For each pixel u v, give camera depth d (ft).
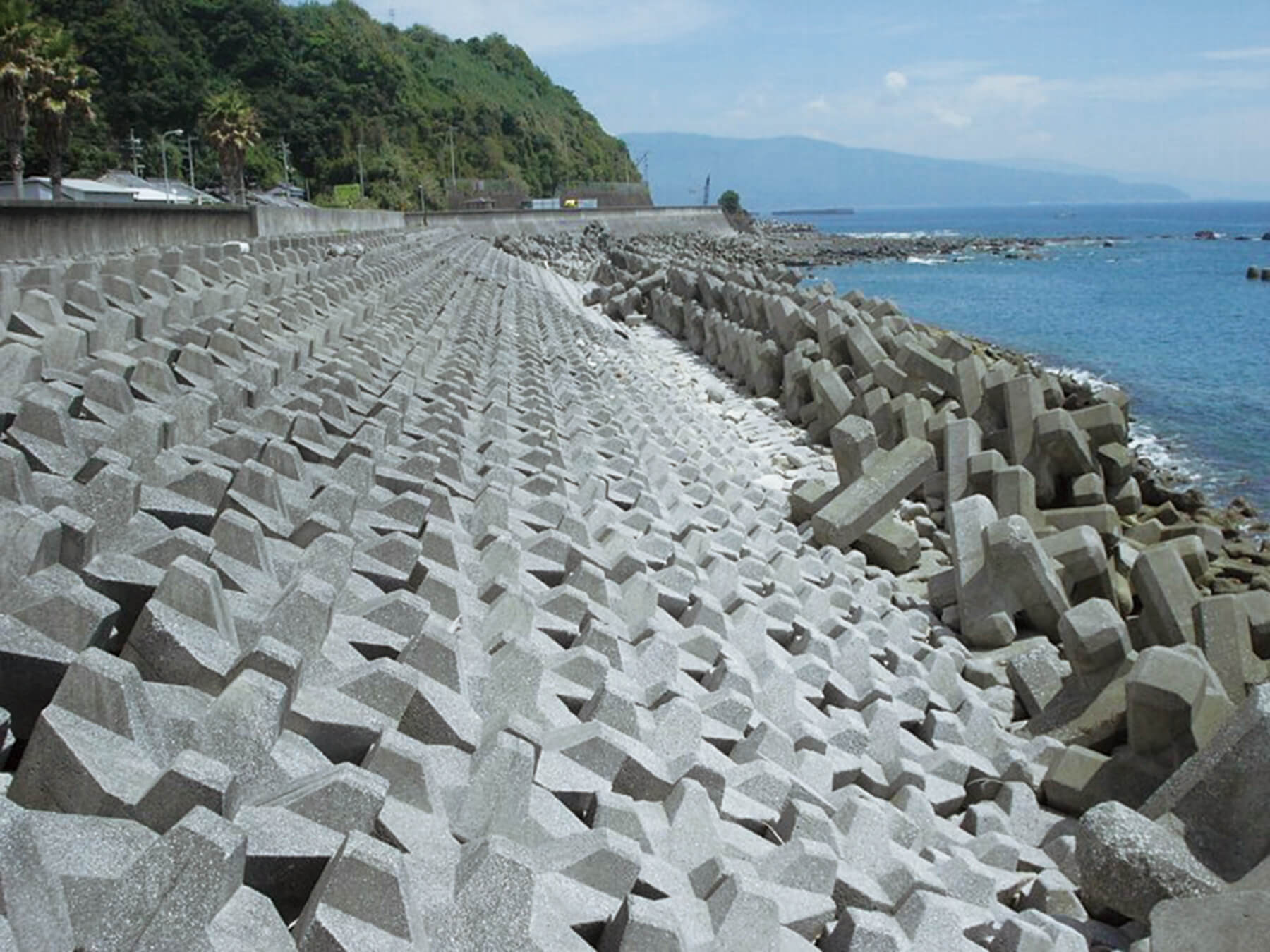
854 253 371.56
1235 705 27.71
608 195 362.74
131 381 32.78
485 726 20.77
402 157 327.26
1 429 24.57
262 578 22.84
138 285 45.50
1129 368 135.64
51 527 18.58
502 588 27.58
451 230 200.34
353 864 13.89
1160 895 21.74
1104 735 30.42
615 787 21.15
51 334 31.48
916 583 46.03
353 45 341.82
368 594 24.73
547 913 16.07
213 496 25.35
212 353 39.65
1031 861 25.38
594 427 56.08
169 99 283.38
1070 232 607.78
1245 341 159.22
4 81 128.26
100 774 14.38
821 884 19.71
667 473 49.67
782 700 27.84
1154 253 382.63
